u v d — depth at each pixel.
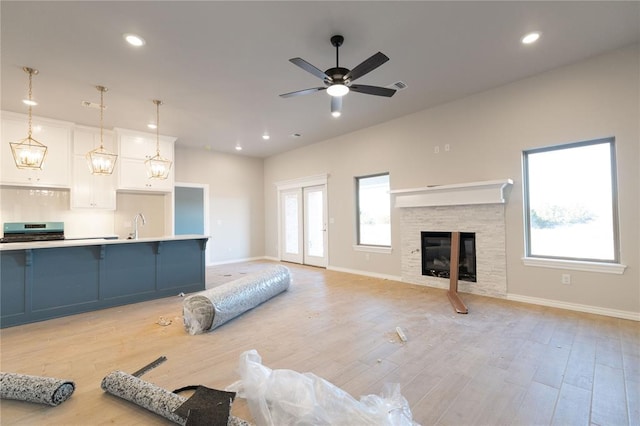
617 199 3.27
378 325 3.10
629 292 3.16
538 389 1.95
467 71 3.60
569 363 2.28
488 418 1.68
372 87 2.89
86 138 5.40
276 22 2.63
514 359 2.35
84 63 3.25
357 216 6.03
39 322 3.24
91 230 5.68
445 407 1.78
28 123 4.79
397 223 5.27
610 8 2.52
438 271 4.69
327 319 3.30
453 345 2.61
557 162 3.72
